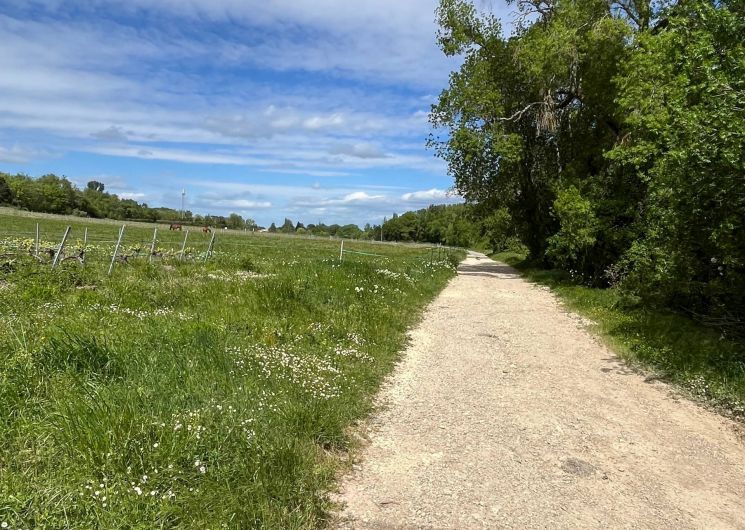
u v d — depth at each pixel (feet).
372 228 453.99
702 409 21.38
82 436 12.46
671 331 31.42
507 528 12.56
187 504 11.40
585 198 60.49
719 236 26.03
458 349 29.76
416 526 12.48
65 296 29.73
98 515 10.39
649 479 15.35
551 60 70.85
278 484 12.89
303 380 19.90
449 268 84.58
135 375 17.03
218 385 17.47
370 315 33.19
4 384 14.82
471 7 84.99
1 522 9.82
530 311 44.57
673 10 33.06
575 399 22.04
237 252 85.97
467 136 82.28
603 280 56.70
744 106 23.62
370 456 16.03
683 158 25.36
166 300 31.65
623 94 50.47
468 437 17.71
